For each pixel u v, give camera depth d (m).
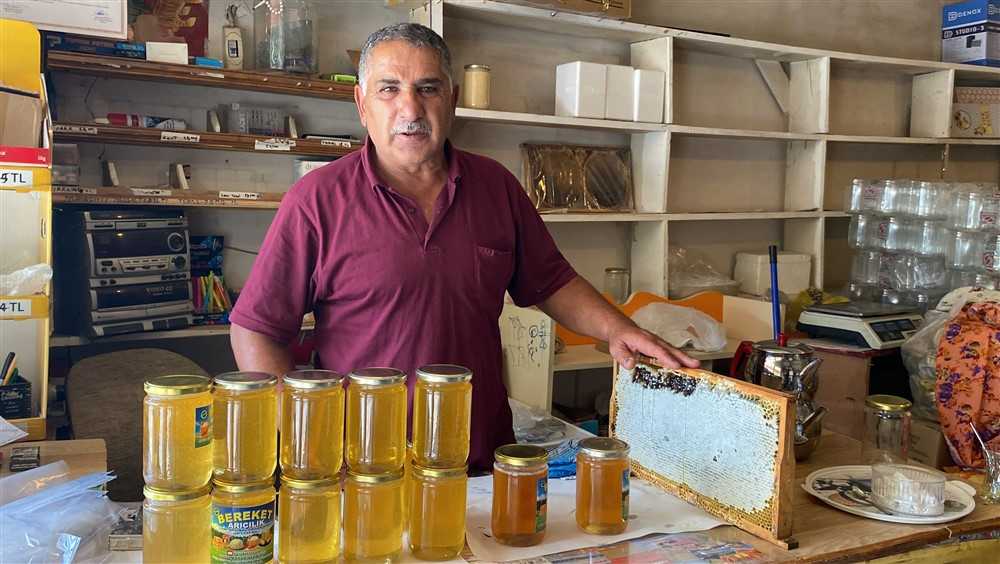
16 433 1.61
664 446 1.57
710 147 3.83
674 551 1.28
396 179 1.76
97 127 2.43
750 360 1.83
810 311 3.03
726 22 3.78
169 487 1.06
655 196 3.47
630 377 1.67
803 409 1.75
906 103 4.36
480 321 1.78
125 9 2.42
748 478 1.37
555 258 1.95
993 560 1.48
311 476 1.12
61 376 2.56
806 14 3.99
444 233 1.74
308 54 2.75
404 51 1.63
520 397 2.83
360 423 1.16
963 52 4.29
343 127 3.06
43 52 2.32
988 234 3.02
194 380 1.09
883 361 2.89
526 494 1.27
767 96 3.96
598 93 3.23
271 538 1.11
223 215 2.91
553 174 3.40
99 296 2.45
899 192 3.42
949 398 2.38
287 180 2.99
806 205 3.92
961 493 1.60
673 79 3.57
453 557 1.22
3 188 1.80
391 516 1.16
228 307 2.77
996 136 4.31
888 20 4.23
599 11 3.10
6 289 1.75
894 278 3.48
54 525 1.18
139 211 2.53
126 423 2.26
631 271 3.63
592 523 1.33
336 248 1.69
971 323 2.43
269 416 1.11
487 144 3.32
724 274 3.95
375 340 1.71
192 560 1.07
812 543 1.34
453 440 1.21
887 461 1.70
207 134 2.59
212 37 2.80
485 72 3.01
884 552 1.34
